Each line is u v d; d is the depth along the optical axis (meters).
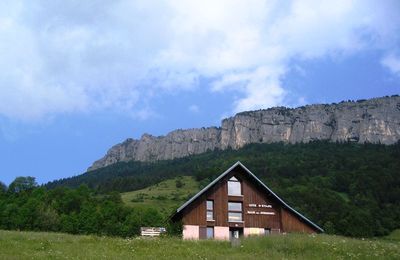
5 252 28.06
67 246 32.31
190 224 55.03
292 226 59.12
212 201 57.19
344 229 122.81
